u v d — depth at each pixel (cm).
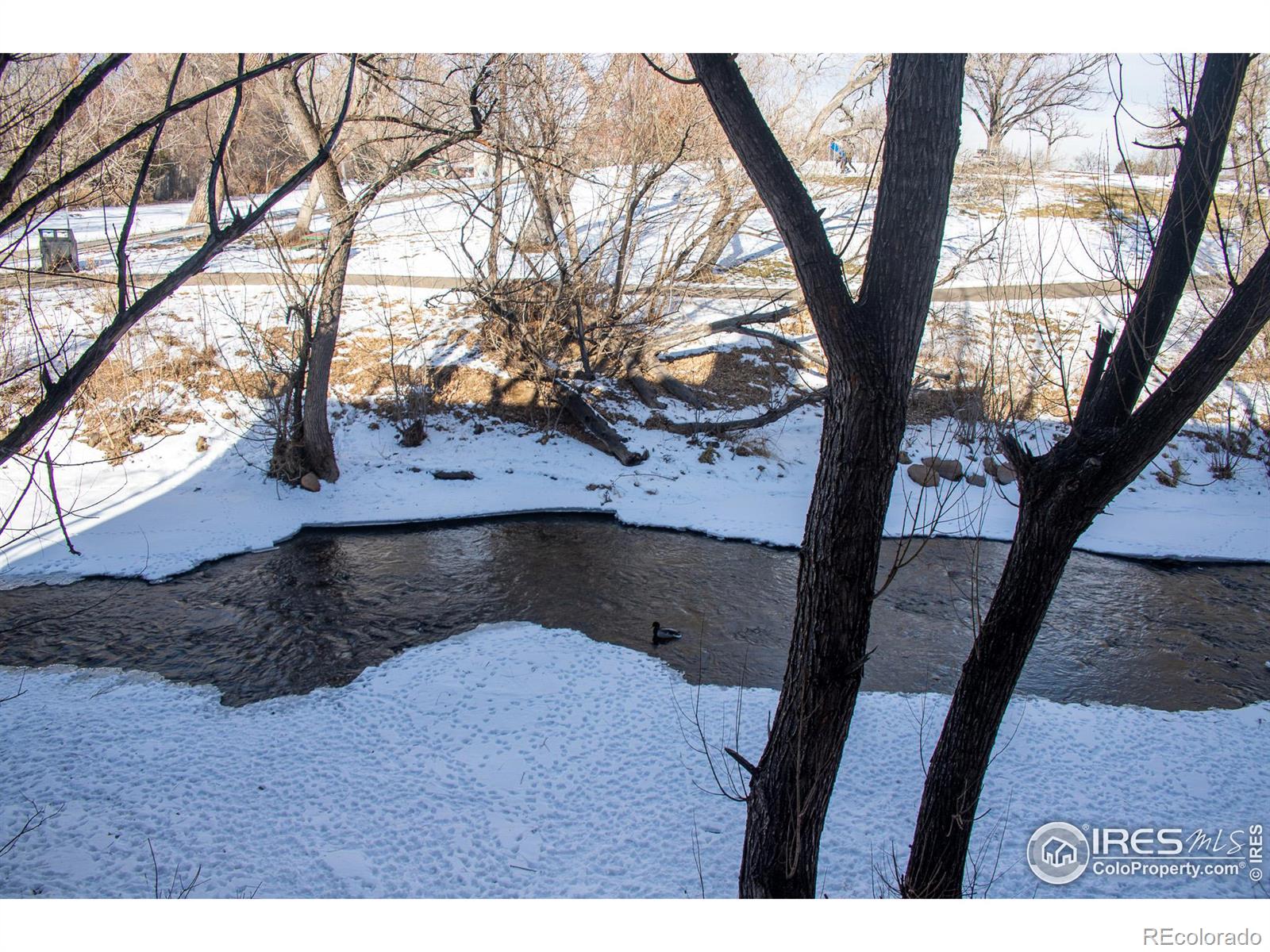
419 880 711
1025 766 888
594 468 1708
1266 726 987
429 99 1430
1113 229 692
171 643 1091
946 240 2492
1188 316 1858
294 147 1714
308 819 777
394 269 2291
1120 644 1189
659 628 1143
